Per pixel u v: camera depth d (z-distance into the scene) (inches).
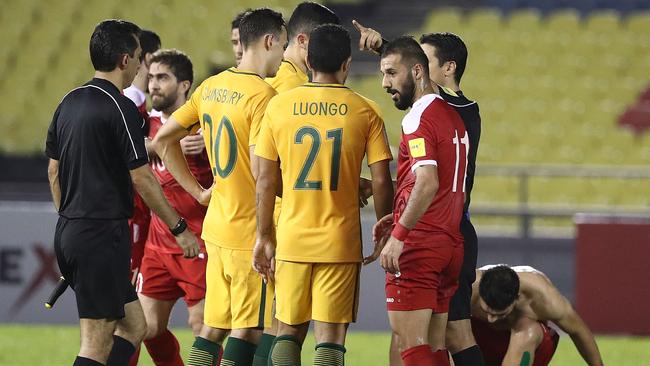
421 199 657.6
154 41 919.0
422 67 699.4
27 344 1268.5
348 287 694.5
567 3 2839.6
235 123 723.4
